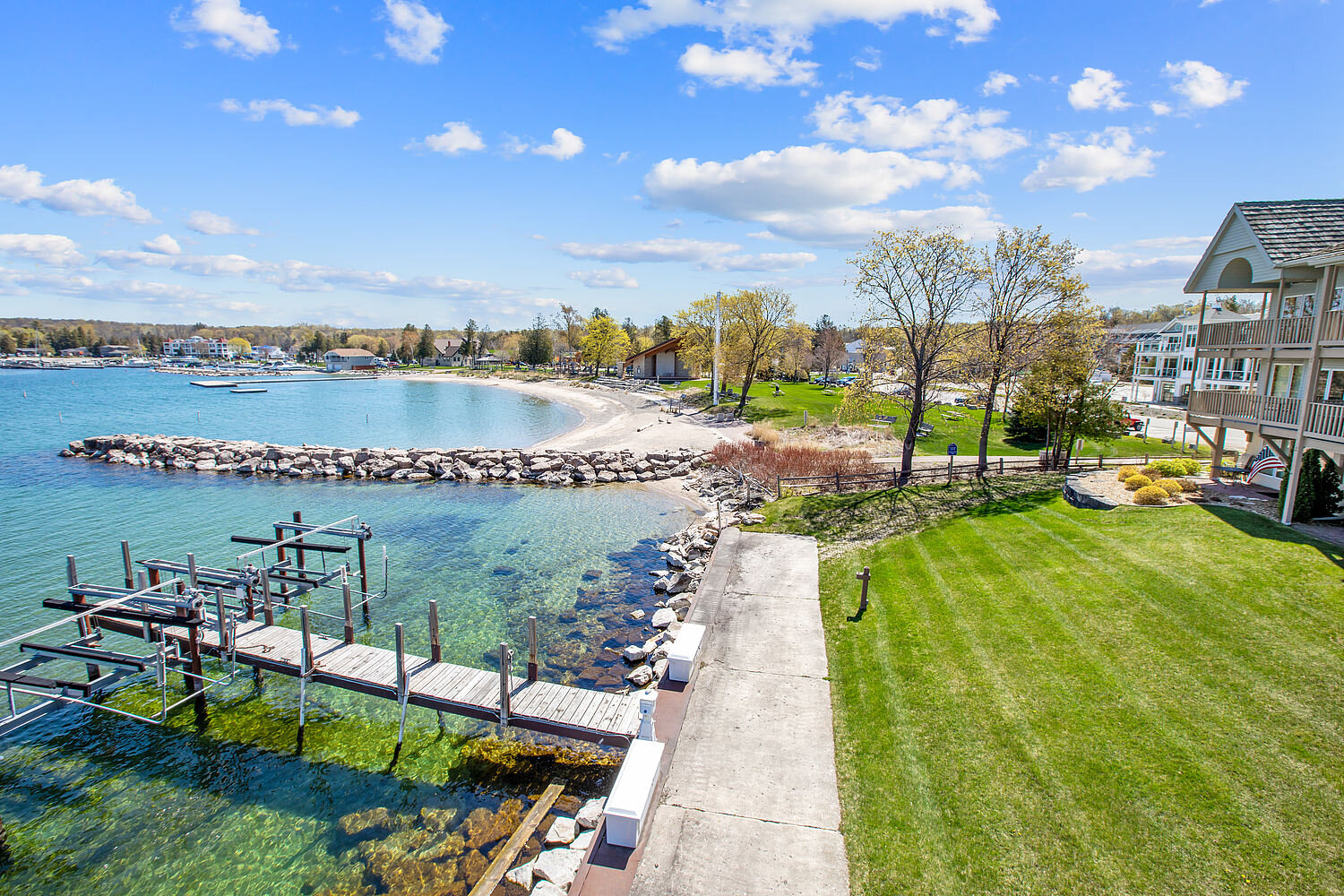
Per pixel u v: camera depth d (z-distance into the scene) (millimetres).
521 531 25172
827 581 16719
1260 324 18484
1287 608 11633
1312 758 8320
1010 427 41188
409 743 12039
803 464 31625
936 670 11625
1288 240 17422
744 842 7957
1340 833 7254
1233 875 6957
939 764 9203
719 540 20609
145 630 14102
